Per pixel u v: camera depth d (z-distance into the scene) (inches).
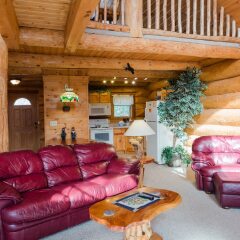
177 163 235.3
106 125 342.3
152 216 84.3
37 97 320.5
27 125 319.0
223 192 136.6
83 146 156.3
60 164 140.1
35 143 321.1
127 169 148.3
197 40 172.4
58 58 190.7
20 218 99.1
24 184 122.0
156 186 176.9
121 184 134.3
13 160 125.6
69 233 112.8
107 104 337.1
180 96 228.4
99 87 332.8
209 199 151.2
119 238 107.6
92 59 197.3
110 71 249.6
